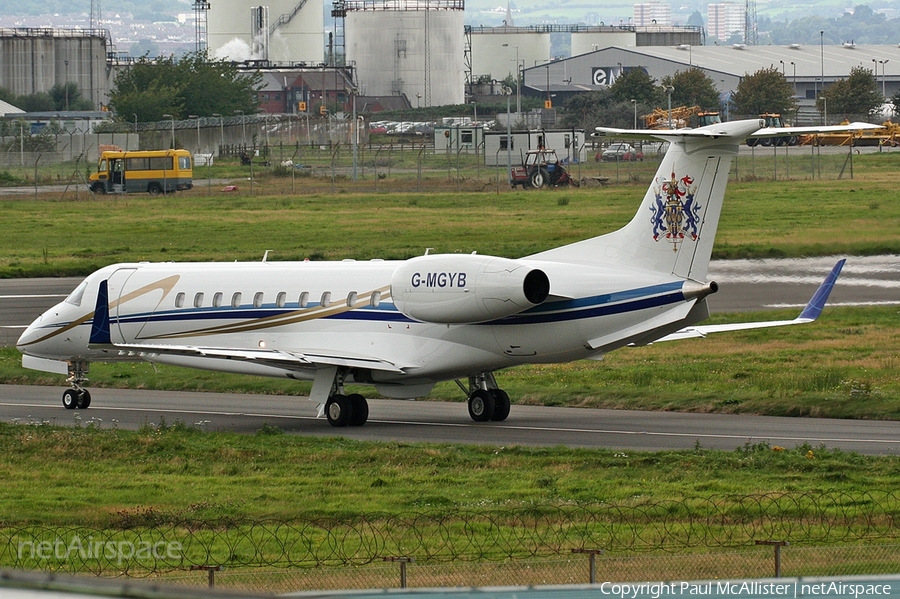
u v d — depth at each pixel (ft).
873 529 193.77
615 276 310.04
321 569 173.78
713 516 204.64
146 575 174.70
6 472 260.62
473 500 223.71
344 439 298.97
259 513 214.48
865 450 276.62
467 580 165.68
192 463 269.23
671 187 306.76
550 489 231.71
